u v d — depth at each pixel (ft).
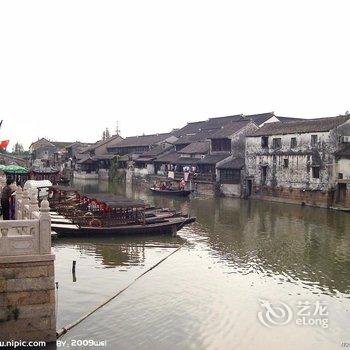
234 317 49.67
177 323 47.65
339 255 77.66
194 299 54.54
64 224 86.84
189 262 71.51
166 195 182.70
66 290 55.42
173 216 102.12
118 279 60.75
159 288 58.08
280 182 163.63
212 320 48.73
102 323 46.70
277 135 164.96
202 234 96.22
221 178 189.37
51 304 38.63
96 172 305.73
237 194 180.04
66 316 47.75
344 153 138.10
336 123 144.56
